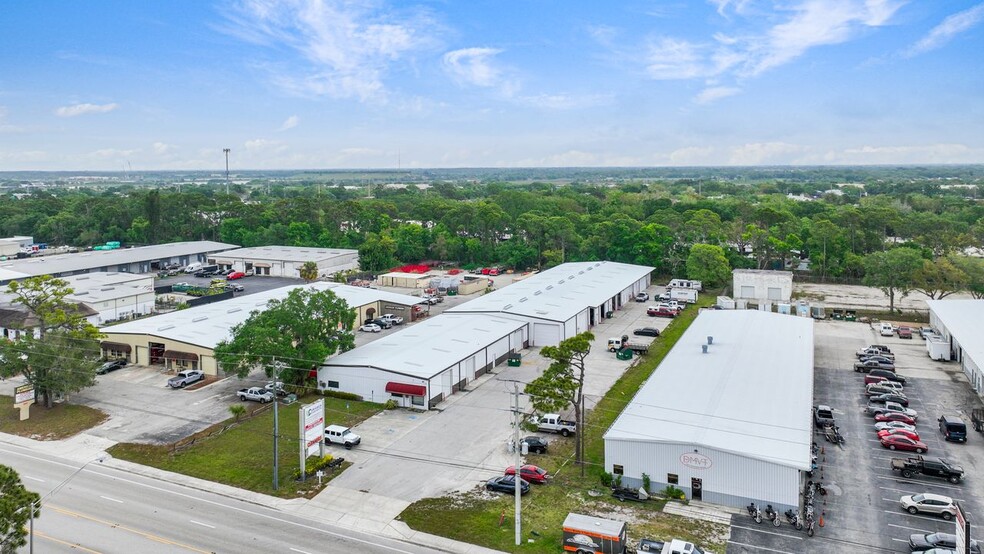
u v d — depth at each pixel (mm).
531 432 56688
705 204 197000
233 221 179500
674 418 49125
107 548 38344
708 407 51250
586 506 43906
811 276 136625
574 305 93062
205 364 72562
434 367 64250
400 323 97812
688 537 39562
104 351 78312
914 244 131500
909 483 46875
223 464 50125
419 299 103688
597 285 109750
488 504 43969
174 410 61688
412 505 43750
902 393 65562
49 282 69125
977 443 54000
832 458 51281
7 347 60719
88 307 94812
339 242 169125
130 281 114188
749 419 48844
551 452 52750
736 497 43469
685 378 58594
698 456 44469
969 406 62625
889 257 105125
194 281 135875
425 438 54969
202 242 167625
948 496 44656
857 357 80812
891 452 52438
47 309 68188
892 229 149875
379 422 58750
